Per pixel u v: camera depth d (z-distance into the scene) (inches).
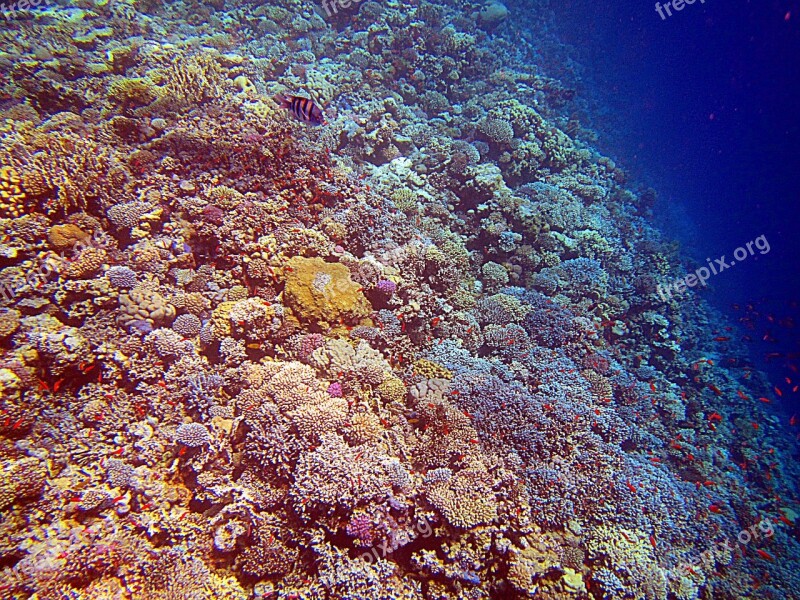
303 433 47.3
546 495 55.3
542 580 48.4
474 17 185.8
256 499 45.8
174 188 63.9
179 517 45.7
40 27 97.6
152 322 54.3
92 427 49.0
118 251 58.6
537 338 80.7
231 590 43.0
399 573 46.6
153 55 88.5
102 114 75.7
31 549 41.0
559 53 270.7
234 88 85.7
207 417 50.4
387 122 102.8
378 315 64.2
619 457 66.9
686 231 280.8
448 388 60.4
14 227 53.7
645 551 56.1
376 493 45.4
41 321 51.2
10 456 44.9
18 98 76.1
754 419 129.6
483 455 54.9
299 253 64.7
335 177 74.0
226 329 55.4
